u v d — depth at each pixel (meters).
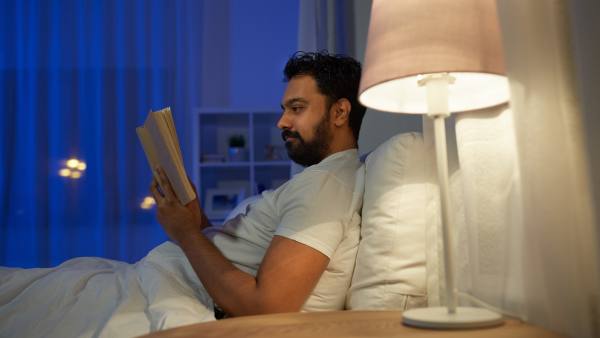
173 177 1.31
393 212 1.25
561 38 0.88
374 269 1.25
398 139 1.32
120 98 4.23
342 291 1.33
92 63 4.24
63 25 4.23
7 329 1.31
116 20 4.27
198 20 4.35
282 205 1.38
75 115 4.19
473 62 0.88
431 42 0.89
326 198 1.32
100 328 1.26
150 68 4.27
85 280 1.46
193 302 1.27
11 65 4.19
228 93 4.43
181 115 4.27
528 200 0.85
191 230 1.32
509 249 0.95
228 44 4.46
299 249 1.24
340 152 1.50
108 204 4.14
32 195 4.11
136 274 1.47
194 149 3.95
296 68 1.60
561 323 0.82
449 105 1.05
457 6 0.91
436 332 0.84
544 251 0.83
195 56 4.33
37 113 4.15
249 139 4.07
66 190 4.14
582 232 0.83
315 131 1.55
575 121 0.86
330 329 0.88
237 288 1.21
